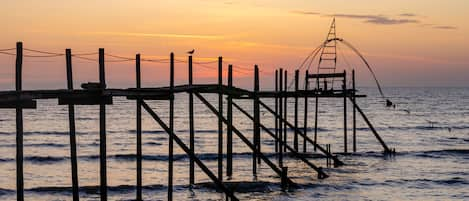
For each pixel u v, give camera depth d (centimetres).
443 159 7738
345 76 6900
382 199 5031
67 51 3138
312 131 12425
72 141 3225
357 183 5650
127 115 16888
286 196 4903
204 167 3809
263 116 17538
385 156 7806
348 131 12475
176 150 8938
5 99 2694
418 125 14212
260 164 6662
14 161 7362
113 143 9944
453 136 11619
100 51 3225
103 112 3256
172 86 3953
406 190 5488
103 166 3297
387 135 11681
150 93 3769
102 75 3231
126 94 3444
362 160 7344
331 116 17562
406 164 7162
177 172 6500
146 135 11319
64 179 6062
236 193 4975
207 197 4888
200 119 16000
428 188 5612
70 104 3200
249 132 12456
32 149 8925
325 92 6862
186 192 5081
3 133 11350
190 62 4325
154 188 5291
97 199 4888
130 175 6350
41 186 5516
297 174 6031
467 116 17588
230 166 5419
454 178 6144
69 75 3142
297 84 6488
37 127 12681
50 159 7431
